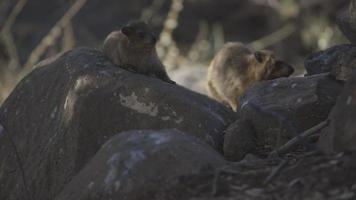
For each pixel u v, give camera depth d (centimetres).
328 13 6562
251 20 7112
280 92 2372
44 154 2425
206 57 5803
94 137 2353
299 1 6744
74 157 2341
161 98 2358
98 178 2005
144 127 2341
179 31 6975
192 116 2331
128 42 2722
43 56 6006
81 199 1997
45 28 6762
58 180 2359
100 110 2375
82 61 2541
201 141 2102
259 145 2298
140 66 2752
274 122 2269
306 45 6488
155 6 6906
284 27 6675
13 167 2509
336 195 1759
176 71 4894
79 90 2417
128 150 2019
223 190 1861
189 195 1875
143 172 1958
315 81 2352
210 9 7094
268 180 1855
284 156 2109
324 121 2194
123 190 1944
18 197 2445
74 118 2375
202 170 1945
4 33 5212
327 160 1886
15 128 2577
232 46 3425
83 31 6644
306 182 1823
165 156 1977
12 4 6912
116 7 7106
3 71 4912
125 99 2381
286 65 3275
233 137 2284
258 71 3275
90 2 7106
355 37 2439
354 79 2027
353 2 2386
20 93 2633
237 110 2498
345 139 1938
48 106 2511
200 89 4547
